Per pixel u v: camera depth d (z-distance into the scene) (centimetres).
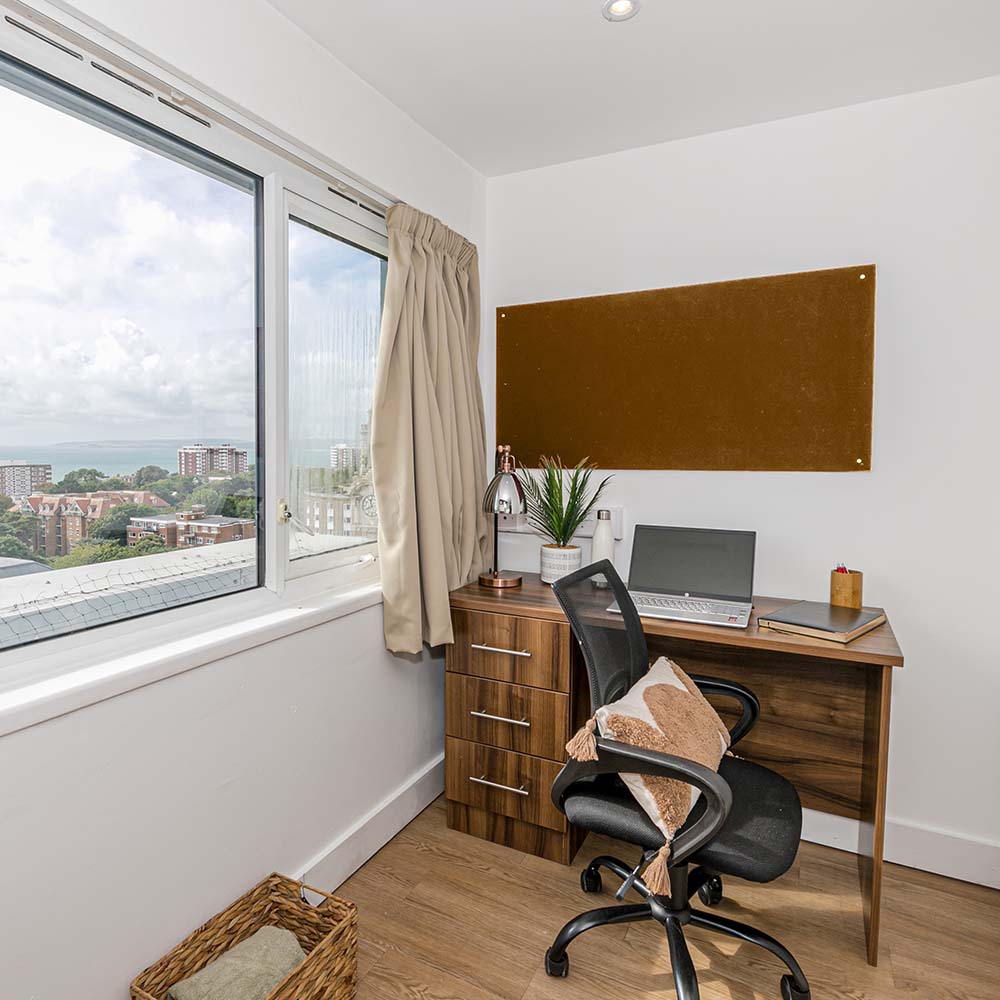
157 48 138
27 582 128
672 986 163
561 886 200
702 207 235
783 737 225
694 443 238
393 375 211
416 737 241
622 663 171
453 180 248
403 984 163
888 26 174
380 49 185
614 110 217
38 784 120
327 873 194
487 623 215
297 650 181
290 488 190
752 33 178
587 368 255
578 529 260
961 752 207
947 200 202
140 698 138
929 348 205
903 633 212
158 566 154
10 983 116
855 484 216
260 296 178
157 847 143
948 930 183
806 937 180
